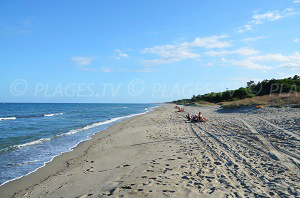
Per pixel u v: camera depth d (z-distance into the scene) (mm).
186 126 18078
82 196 5371
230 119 20672
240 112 28359
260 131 12688
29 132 20234
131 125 22828
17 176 8094
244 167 6801
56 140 15391
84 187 6203
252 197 4766
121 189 5512
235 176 6082
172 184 5617
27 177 7957
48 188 6578
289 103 27922
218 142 10688
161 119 27516
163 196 4910
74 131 20078
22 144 14148
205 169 6762
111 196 5074
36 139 16344
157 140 12711
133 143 12594
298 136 10539
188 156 8469
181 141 11711
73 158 10375
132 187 5566
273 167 6676
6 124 27953
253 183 5543
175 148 10117
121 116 40438
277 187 5242
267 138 10695
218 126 16484
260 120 17750
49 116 43531
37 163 9719
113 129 20609
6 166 9305
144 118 30828
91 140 15125
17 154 11406
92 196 5262
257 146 9305
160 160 8133
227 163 7293
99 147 12422
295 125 13430
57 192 6109
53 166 9242
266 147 9055
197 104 71500
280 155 7836
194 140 11680
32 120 34094
